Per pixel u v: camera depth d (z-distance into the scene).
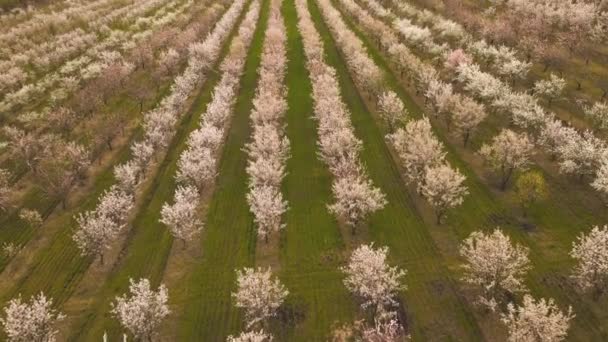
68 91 79.75
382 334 32.03
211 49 89.19
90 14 133.12
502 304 37.19
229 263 43.56
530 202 48.12
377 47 95.00
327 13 113.44
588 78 71.69
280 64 80.56
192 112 73.06
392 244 44.31
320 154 54.84
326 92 67.00
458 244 43.75
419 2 120.06
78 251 46.56
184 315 38.56
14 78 82.75
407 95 73.50
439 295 38.50
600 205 47.56
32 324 34.75
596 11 88.62
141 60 90.12
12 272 44.72
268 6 134.62
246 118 69.81
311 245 44.97
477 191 50.78
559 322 32.66
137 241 47.28
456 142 59.94
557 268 40.53
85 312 39.69
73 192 55.16
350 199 44.66
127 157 61.59
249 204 49.31
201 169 52.00
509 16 89.62
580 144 51.22
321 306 38.38
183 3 142.75
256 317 35.91
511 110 61.09
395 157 58.00
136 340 36.34
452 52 78.19
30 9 138.62
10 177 58.84
